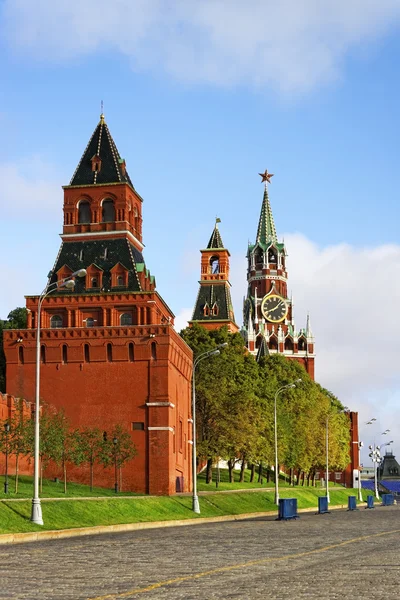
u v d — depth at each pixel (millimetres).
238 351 137000
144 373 88750
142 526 61844
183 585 24766
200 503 82562
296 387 159125
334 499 140625
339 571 29016
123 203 97375
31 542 44594
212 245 165125
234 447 114750
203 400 113688
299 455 146500
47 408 88875
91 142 101250
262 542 44469
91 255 96750
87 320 93875
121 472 87375
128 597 22078
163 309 101250
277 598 21844
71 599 21734
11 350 91000
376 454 186375
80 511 59094
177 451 93250
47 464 87375
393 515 89438
